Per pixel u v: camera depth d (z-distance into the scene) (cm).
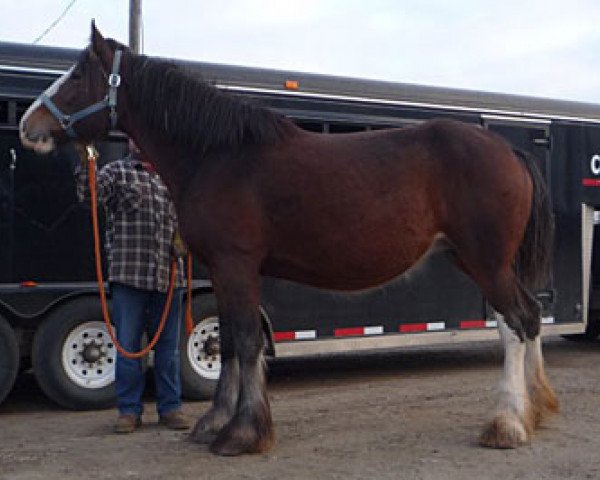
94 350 658
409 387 728
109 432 557
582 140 879
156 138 498
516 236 491
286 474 438
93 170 510
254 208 469
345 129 750
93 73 498
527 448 485
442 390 704
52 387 644
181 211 489
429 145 489
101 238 658
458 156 483
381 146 487
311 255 478
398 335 772
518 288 496
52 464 470
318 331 735
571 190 869
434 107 794
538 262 510
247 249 470
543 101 862
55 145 502
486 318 818
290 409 624
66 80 500
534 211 507
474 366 873
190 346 692
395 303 771
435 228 493
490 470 444
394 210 475
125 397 547
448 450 485
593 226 920
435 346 1053
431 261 787
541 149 854
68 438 545
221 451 473
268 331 714
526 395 503
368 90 762
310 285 503
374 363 907
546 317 849
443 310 796
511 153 503
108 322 540
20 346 667
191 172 488
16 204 630
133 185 523
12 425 600
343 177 472
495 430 489
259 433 473
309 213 469
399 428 546
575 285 871
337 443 504
